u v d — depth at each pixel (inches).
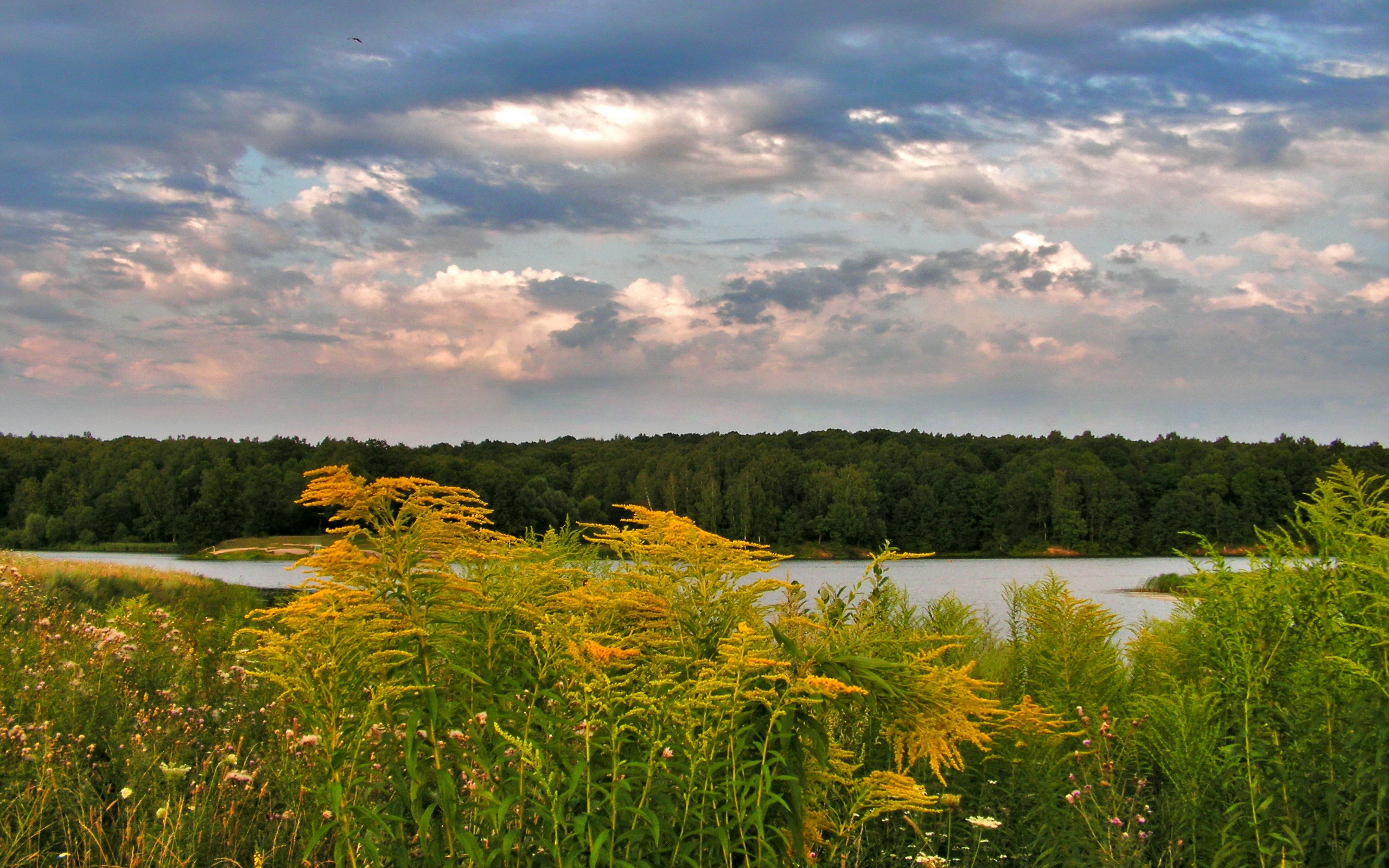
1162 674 234.2
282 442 4729.3
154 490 4281.5
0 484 4640.8
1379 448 4205.2
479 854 131.2
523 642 150.3
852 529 4256.9
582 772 133.3
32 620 339.6
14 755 189.9
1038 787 193.0
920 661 155.9
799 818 140.7
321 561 142.8
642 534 169.5
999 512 4522.6
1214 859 163.0
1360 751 159.0
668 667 155.9
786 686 149.2
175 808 178.4
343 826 134.8
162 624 327.3
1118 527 4340.6
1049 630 259.6
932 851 182.1
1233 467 4347.9
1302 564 185.6
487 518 155.7
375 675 141.9
